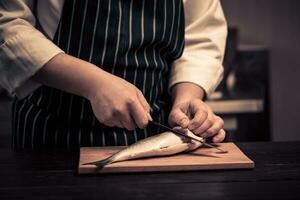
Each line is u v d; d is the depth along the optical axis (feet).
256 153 4.00
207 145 3.93
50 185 3.08
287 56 12.99
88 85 3.72
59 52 3.92
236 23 12.82
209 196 2.82
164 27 4.41
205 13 4.95
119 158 3.47
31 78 4.01
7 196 2.86
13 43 3.95
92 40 4.21
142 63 4.33
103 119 3.69
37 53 3.87
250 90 11.06
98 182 3.14
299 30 12.87
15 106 4.56
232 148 3.98
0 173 3.38
